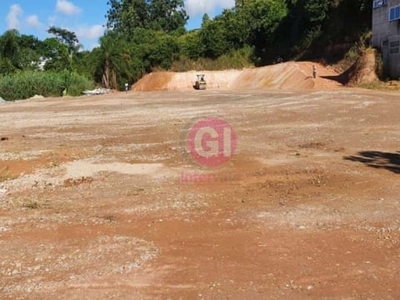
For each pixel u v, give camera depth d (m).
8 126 19.08
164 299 4.33
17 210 7.24
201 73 57.47
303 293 4.40
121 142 13.83
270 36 59.94
